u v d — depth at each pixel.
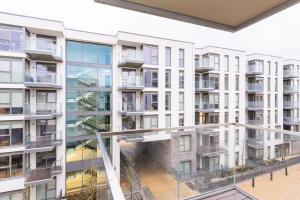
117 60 14.79
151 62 15.39
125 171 3.45
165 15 2.20
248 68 22.30
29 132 11.87
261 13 2.20
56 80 12.78
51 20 12.01
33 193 11.59
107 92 14.72
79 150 13.54
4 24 10.80
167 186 3.79
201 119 19.11
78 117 13.74
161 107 15.60
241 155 6.91
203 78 19.39
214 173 5.18
